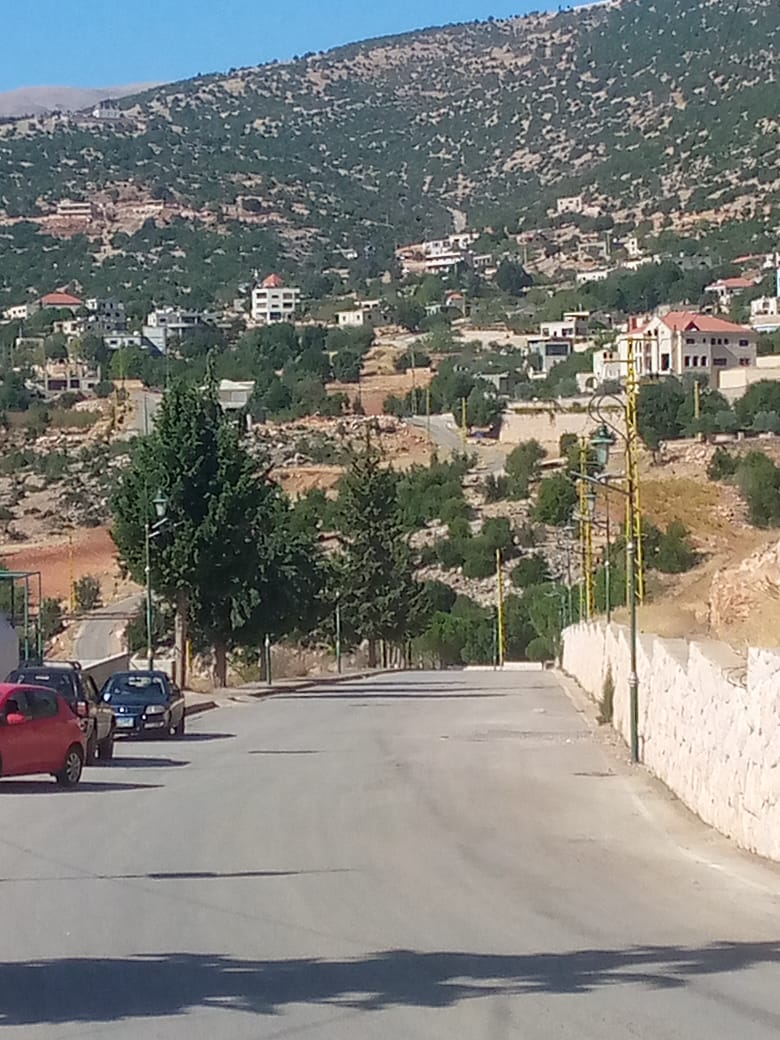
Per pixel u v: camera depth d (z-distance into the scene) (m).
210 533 55.81
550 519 103.00
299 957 10.85
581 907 12.98
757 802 16.02
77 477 118.56
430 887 14.12
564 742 32.84
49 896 13.60
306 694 58.22
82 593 87.81
